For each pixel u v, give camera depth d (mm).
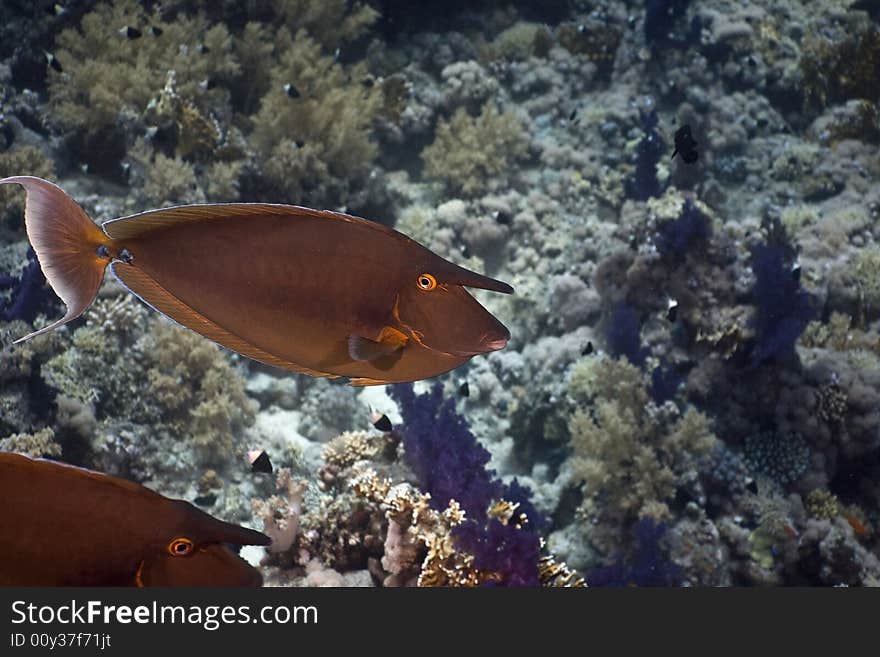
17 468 1254
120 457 6992
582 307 9633
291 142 9852
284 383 8539
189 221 1410
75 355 7289
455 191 11430
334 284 1442
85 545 1274
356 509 5469
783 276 8227
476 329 1485
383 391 9078
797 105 13859
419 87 12727
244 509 7289
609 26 13875
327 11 12172
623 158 12070
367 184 10648
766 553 7754
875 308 10008
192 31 10992
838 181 12258
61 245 1329
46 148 9445
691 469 7883
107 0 11000
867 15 14828
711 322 8492
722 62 13789
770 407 8352
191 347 7652
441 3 13992
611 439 7852
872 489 8555
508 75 13250
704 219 8812
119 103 9641
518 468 8977
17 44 10484
